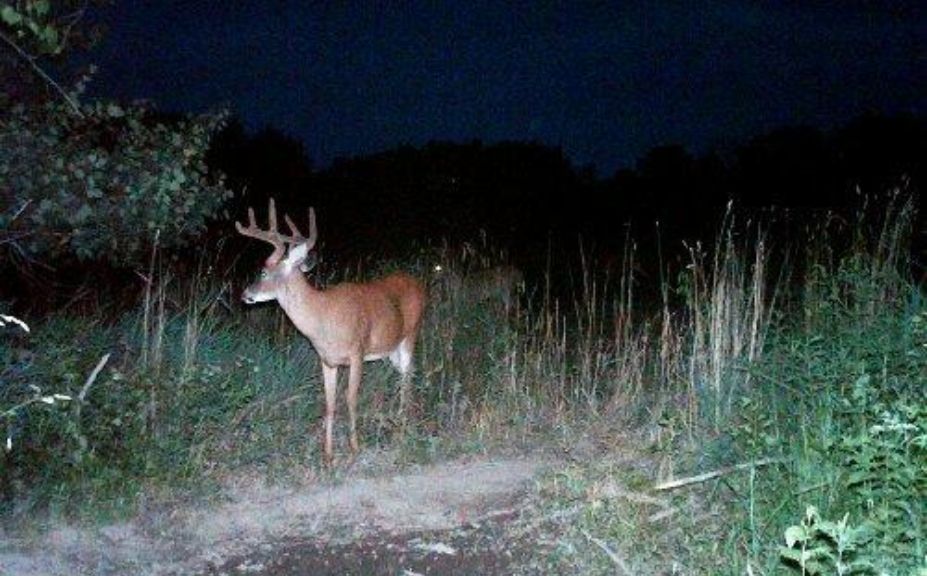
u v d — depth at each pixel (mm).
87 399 3947
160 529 3582
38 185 3559
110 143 4043
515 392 4688
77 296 5027
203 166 4043
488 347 5297
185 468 3947
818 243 4980
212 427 4238
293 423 4555
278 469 4141
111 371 4121
